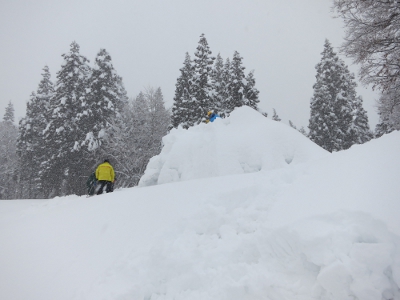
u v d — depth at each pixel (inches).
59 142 835.4
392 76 343.0
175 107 898.7
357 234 73.5
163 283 102.1
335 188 100.0
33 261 140.0
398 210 76.7
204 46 910.4
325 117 927.0
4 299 114.0
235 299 84.2
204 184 168.6
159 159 292.0
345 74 1105.4
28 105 1117.7
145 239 123.6
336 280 68.2
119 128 726.5
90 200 228.1
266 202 119.9
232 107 877.2
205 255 103.6
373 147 120.7
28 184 1206.3
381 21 334.6
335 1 356.8
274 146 232.5
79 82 890.7
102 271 111.9
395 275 64.5
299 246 82.0
